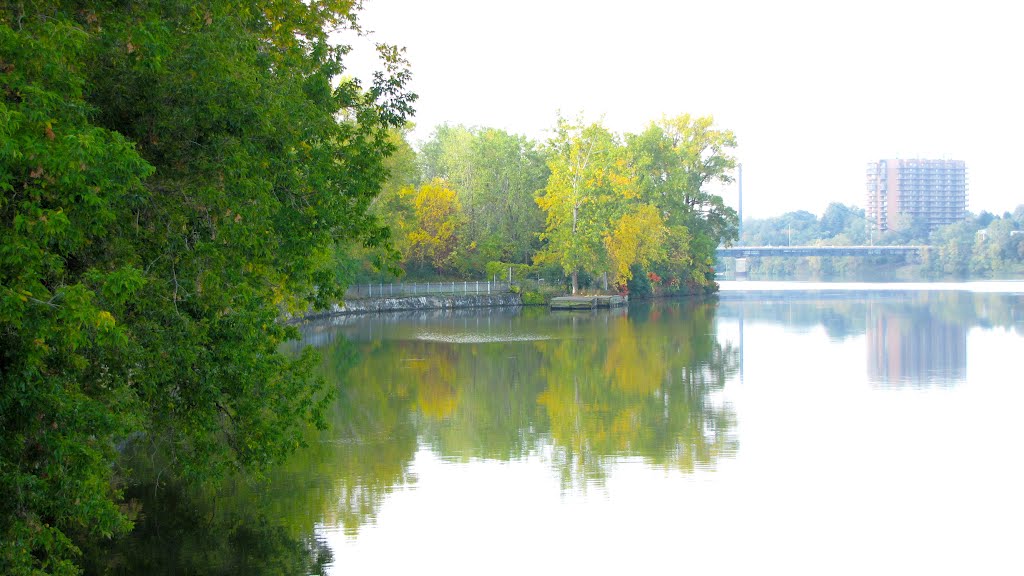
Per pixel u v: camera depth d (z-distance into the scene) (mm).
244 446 14812
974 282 154750
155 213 12930
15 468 10312
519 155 94062
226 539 16625
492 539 16938
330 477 20609
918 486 20359
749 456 22844
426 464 21875
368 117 18516
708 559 16203
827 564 15984
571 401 30375
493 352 44250
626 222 82375
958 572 15688
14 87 9383
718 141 98938
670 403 30016
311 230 15977
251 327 13695
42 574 10125
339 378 35188
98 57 12266
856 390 32688
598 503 19016
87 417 10484
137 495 18656
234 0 14664
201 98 12664
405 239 76250
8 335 9766
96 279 9867
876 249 180000
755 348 46281
